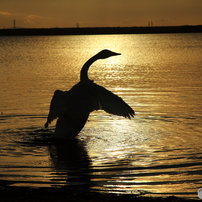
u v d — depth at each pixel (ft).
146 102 56.44
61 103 36.35
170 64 127.54
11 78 89.56
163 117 47.03
